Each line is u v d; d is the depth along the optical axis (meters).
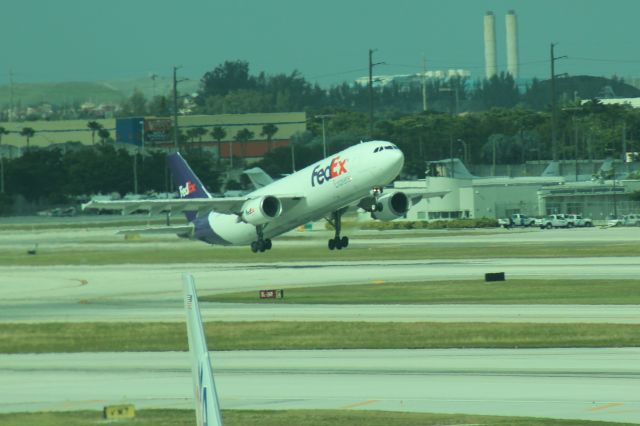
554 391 110.19
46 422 105.00
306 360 139.00
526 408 102.31
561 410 100.94
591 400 105.12
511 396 108.31
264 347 152.25
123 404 112.69
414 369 127.88
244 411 105.81
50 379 131.12
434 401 107.25
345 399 110.31
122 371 136.25
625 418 96.94
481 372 123.75
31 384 127.69
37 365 144.00
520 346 143.25
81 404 113.81
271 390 117.38
